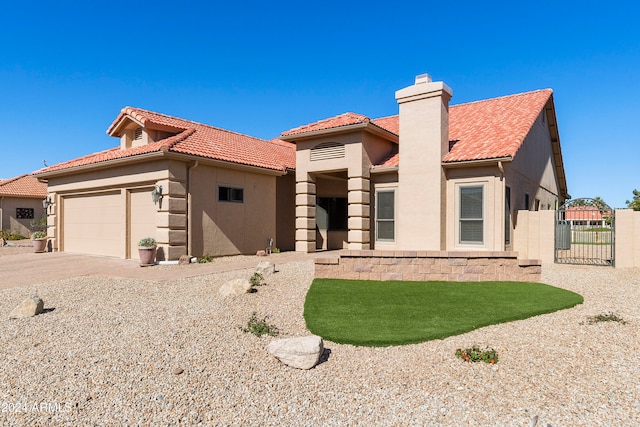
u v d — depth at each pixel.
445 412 4.43
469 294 9.30
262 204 18.39
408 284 10.40
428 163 14.32
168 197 14.27
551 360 5.66
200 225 15.38
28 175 34.69
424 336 6.50
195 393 4.84
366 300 8.77
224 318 7.49
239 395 4.82
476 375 5.26
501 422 4.23
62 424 4.24
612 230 13.72
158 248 14.48
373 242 16.48
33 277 12.41
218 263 14.43
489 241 13.57
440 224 14.01
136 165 15.48
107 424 4.24
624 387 4.87
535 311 7.86
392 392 4.87
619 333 6.59
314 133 16.73
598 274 11.93
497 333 6.80
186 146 15.14
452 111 20.48
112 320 7.50
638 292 9.45
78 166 17.28
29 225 32.56
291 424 4.27
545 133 20.86
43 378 5.18
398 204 15.84
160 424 4.25
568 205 14.37
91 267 14.03
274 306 8.34
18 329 7.05
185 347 6.11
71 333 6.82
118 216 16.59
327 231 20.69
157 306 8.41
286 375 5.32
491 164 13.48
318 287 9.95
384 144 17.59
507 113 17.64
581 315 7.67
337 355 5.94
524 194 16.25
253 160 17.69
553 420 4.24
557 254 14.49
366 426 4.22
